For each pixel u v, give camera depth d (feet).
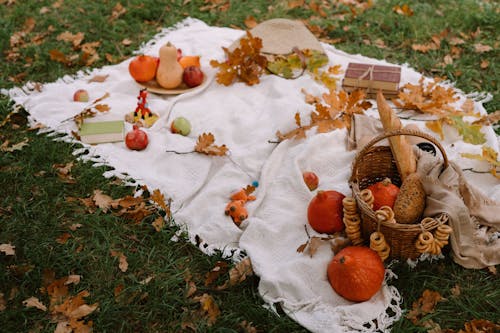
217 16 10.93
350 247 6.51
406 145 6.97
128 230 7.11
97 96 8.85
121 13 10.79
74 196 7.49
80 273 6.70
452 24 10.51
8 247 6.81
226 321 6.30
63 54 9.66
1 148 7.98
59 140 8.12
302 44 9.34
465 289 6.57
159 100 8.70
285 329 6.26
